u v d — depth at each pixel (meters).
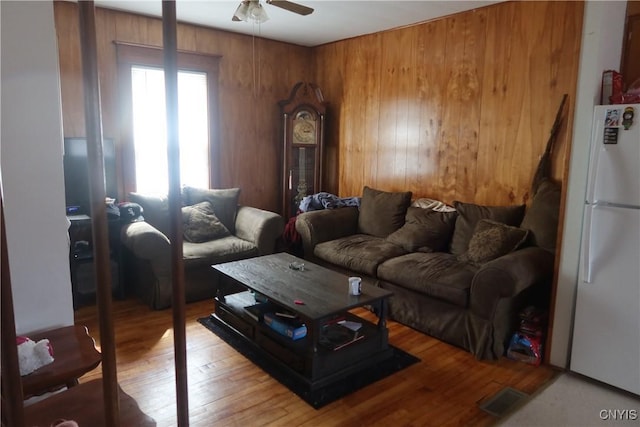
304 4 3.66
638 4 2.85
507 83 3.62
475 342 2.88
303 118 5.01
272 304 3.06
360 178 5.01
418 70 4.27
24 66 1.57
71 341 1.65
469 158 3.95
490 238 3.23
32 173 1.64
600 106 2.38
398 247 3.81
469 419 2.22
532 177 3.52
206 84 4.62
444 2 3.58
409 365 2.75
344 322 2.93
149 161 4.33
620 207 2.35
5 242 0.70
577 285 2.60
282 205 5.19
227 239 4.17
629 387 2.43
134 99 4.18
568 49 3.25
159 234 3.47
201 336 3.10
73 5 3.68
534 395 2.44
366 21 4.18
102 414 1.30
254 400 2.35
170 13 0.71
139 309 3.55
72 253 3.44
